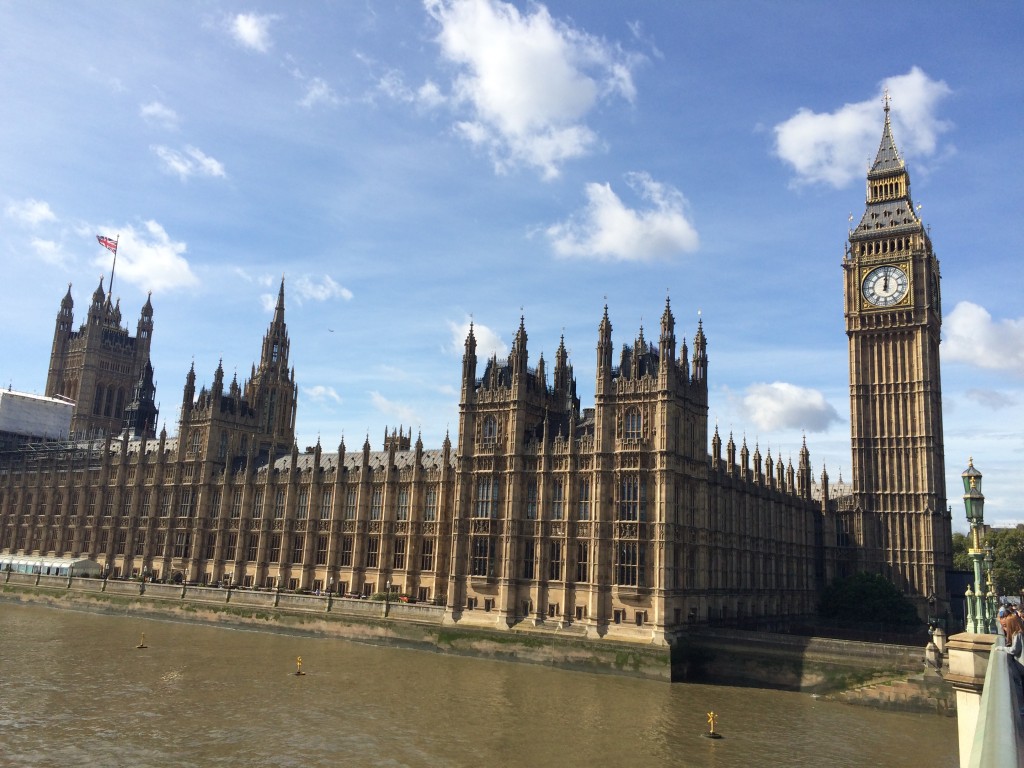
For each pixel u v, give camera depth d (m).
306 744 60.09
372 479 134.75
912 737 67.50
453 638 102.75
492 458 109.44
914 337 147.62
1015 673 16.91
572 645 94.38
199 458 156.00
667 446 96.06
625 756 59.97
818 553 150.75
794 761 59.88
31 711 66.19
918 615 138.75
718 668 91.06
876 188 157.62
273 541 143.88
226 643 105.69
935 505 142.00
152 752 56.97
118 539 164.38
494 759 58.22
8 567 162.00
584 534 100.75
